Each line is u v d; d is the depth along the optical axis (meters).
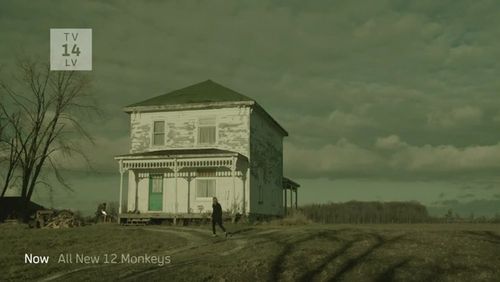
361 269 13.58
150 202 31.61
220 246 17.92
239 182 30.83
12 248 18.75
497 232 19.06
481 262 14.35
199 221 30.02
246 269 13.53
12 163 37.38
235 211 30.09
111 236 21.78
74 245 19.66
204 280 12.68
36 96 38.12
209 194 31.00
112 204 38.31
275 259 14.62
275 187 38.34
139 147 32.72
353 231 19.64
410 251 15.47
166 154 30.34
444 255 14.97
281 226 26.00
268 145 36.56
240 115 31.55
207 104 31.75
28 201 37.25
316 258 14.68
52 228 28.25
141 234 22.39
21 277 13.82
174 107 32.25
